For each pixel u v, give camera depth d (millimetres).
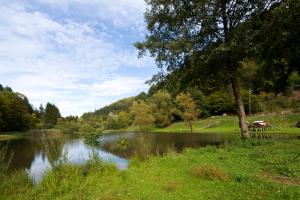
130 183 8906
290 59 17219
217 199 6672
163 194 7398
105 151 25594
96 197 7449
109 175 10219
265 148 14109
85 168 10844
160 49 17625
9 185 9039
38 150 30234
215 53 15383
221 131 49406
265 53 16766
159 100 83562
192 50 16344
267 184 7473
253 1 15578
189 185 8156
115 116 101750
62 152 10414
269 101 64500
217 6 15609
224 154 13219
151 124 80125
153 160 13062
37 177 11289
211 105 79938
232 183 7957
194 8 16344
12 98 88125
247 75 20516
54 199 7699
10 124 83062
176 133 53281
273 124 43562
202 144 27219
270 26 15305
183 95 59812
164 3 16938
